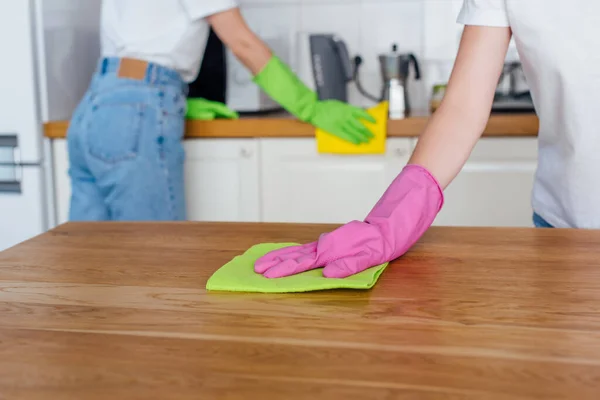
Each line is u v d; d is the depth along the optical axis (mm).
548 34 1062
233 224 1117
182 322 684
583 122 1121
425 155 1033
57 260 912
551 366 574
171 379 559
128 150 1943
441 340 629
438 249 952
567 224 1232
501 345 617
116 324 680
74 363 591
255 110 2479
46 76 2215
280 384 546
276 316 698
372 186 2197
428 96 2611
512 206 2152
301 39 2494
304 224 1112
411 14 2598
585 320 677
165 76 2006
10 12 2162
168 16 2004
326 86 2395
